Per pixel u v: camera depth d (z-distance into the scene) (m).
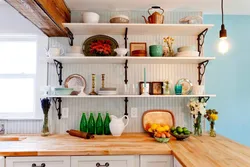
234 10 2.58
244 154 1.65
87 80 2.48
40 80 2.46
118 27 2.25
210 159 1.52
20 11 1.70
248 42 2.79
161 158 1.79
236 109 2.79
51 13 1.82
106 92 2.23
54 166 1.77
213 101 2.79
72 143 1.99
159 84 2.49
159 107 2.50
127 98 2.48
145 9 2.48
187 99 2.51
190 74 2.52
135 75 2.50
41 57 2.46
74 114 2.46
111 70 2.49
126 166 1.79
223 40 1.98
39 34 2.46
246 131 2.79
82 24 2.16
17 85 2.52
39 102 2.45
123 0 2.21
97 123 2.39
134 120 2.48
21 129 2.43
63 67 2.47
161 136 2.03
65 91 2.22
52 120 2.44
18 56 2.54
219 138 2.22
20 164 1.76
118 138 2.19
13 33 2.43
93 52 2.43
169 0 2.22
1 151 1.74
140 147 1.87
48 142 2.02
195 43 2.54
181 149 1.80
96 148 1.83
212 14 2.74
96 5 2.35
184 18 2.30
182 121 2.49
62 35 2.42
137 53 2.27
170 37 2.53
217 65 2.80
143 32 2.43
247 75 2.80
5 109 2.50
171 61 2.39
